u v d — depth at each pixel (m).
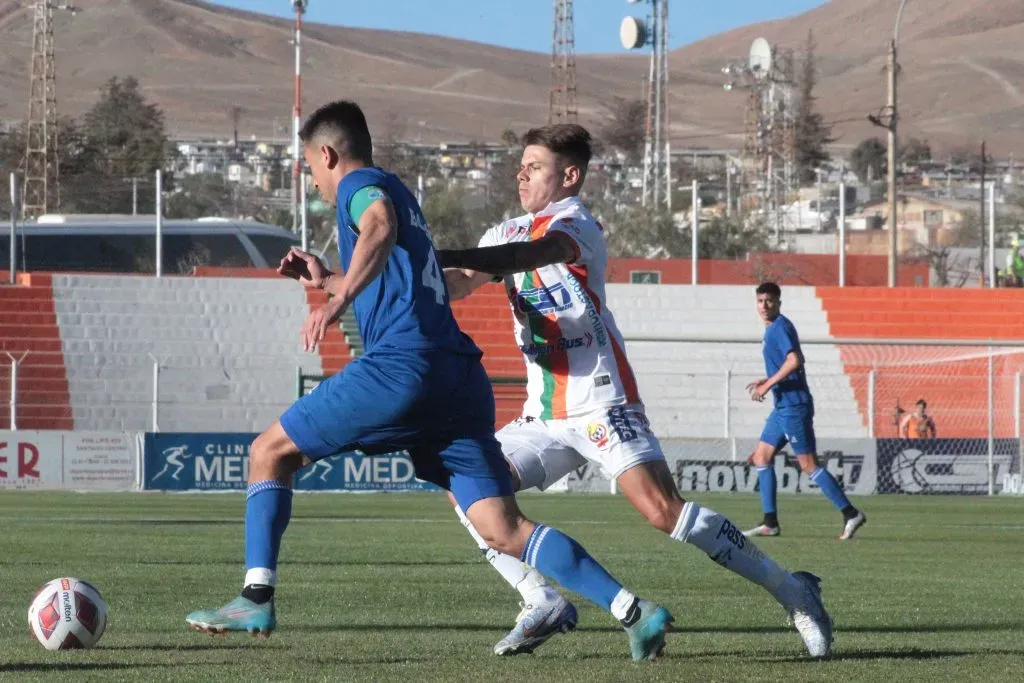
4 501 45.47
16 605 17.97
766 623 16.70
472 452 12.46
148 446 52.56
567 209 13.82
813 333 85.44
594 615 17.33
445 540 30.47
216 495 50.28
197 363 74.94
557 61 152.00
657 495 13.48
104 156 179.12
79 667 12.43
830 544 31.16
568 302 13.75
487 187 152.88
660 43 148.75
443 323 12.10
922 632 16.12
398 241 11.97
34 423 69.88
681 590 20.95
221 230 106.88
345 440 12.12
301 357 76.19
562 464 14.16
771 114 192.38
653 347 74.50
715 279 113.06
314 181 12.55
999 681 11.88
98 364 73.38
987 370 77.06
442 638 14.98
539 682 11.50
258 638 14.83
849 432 73.88
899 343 57.19
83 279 77.75
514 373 78.00
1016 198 193.12
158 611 17.66
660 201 148.62
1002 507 46.97
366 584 21.22
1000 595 20.73
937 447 55.03
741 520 39.81
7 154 164.75
